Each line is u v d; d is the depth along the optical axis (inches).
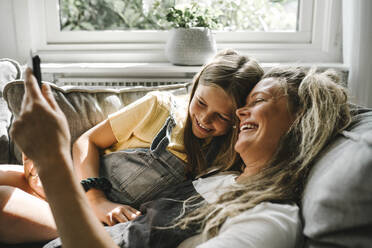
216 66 37.2
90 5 72.1
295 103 30.5
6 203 30.7
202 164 39.0
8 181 37.2
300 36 74.3
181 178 38.8
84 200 21.4
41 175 20.6
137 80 67.2
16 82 44.0
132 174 38.8
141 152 39.0
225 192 29.0
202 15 62.7
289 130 29.3
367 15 57.8
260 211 25.2
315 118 29.0
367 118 30.7
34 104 20.3
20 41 68.8
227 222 26.0
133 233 29.6
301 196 27.4
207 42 62.3
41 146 20.3
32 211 31.9
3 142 46.4
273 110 30.1
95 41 73.4
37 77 23.0
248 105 32.5
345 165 23.8
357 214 21.9
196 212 28.8
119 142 42.6
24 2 66.9
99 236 21.3
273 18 74.2
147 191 38.5
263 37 74.1
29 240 31.9
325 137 28.9
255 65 38.2
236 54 39.7
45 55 71.0
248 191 28.3
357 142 25.4
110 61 72.0
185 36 61.5
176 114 42.1
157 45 72.8
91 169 39.4
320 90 30.4
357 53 60.4
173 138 40.3
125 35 73.2
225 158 38.1
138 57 71.9
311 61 73.3
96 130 42.6
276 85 31.3
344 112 31.4
